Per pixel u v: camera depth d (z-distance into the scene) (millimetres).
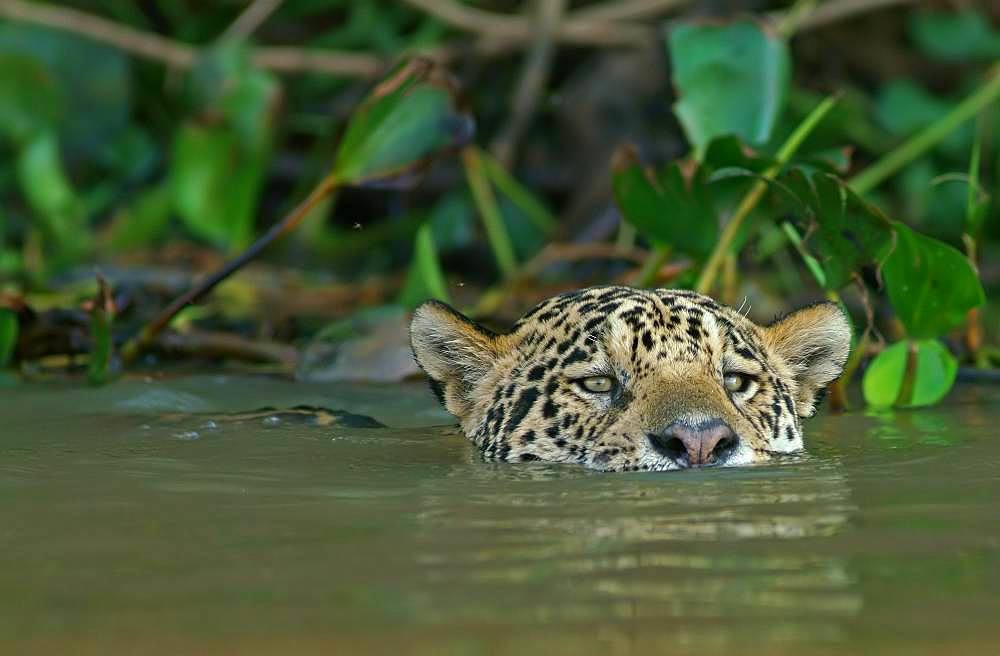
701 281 11461
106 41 18234
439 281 13086
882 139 18578
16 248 19031
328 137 18891
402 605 5148
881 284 10781
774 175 11289
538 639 4727
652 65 18938
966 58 18875
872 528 6375
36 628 4930
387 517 6723
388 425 10141
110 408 10633
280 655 4586
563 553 5922
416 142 11977
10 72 17781
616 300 9273
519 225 18688
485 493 7375
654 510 6828
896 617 4953
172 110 19438
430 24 19672
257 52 18484
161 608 5160
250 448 9023
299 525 6551
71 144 18953
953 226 18188
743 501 7059
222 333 13617
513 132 18562
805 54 19938
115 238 17891
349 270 18750
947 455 8586
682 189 11500
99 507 7023
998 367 12891
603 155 18859
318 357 12414
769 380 9141
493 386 9523
